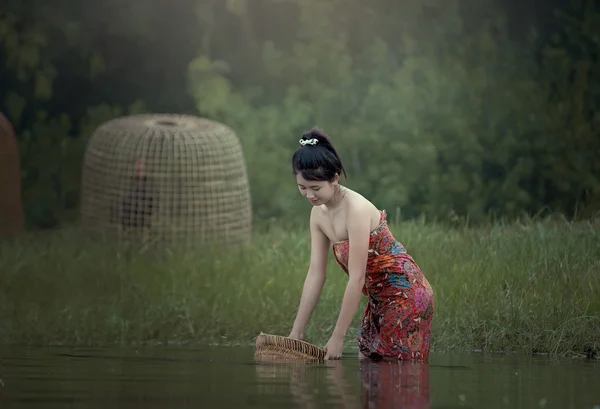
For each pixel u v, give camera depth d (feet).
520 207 50.08
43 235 47.37
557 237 32.45
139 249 41.14
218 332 27.76
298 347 21.12
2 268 35.50
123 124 43.75
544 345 24.26
